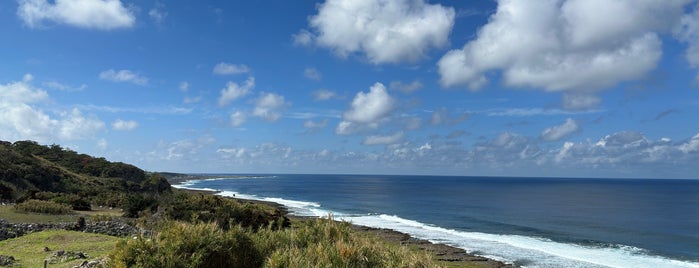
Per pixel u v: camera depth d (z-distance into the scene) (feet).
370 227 167.32
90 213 131.85
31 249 65.62
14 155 210.18
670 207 310.65
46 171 213.05
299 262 35.70
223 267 37.37
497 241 142.41
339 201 335.26
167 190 302.45
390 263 37.76
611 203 348.18
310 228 45.50
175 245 35.68
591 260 112.27
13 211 110.73
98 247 66.64
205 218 109.19
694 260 115.96
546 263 107.45
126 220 109.29
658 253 126.52
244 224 108.99
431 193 475.72
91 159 290.15
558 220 213.05
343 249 37.52
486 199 379.55
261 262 39.34
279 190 519.19
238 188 559.79
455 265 102.42
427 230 168.14
